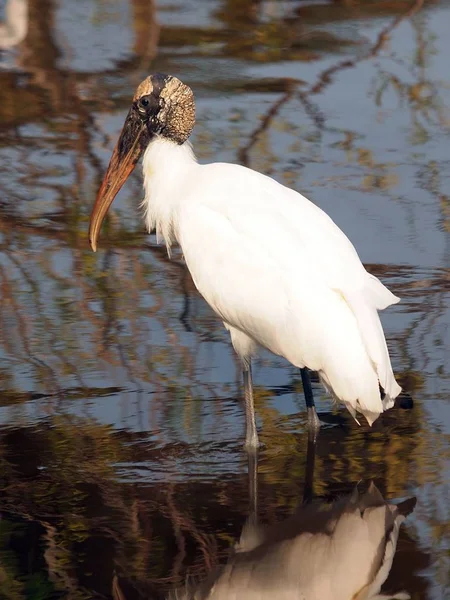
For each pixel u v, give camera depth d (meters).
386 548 8.52
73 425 10.43
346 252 9.89
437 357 11.53
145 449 10.02
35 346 11.94
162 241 14.48
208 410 10.74
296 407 10.88
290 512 9.03
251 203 10.34
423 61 20.09
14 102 18.88
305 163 16.41
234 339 10.76
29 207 15.42
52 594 8.05
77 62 20.50
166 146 11.48
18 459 9.86
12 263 13.93
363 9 22.95
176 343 12.02
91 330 12.30
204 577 8.25
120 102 18.88
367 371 9.38
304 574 8.28
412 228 14.45
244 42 21.42
